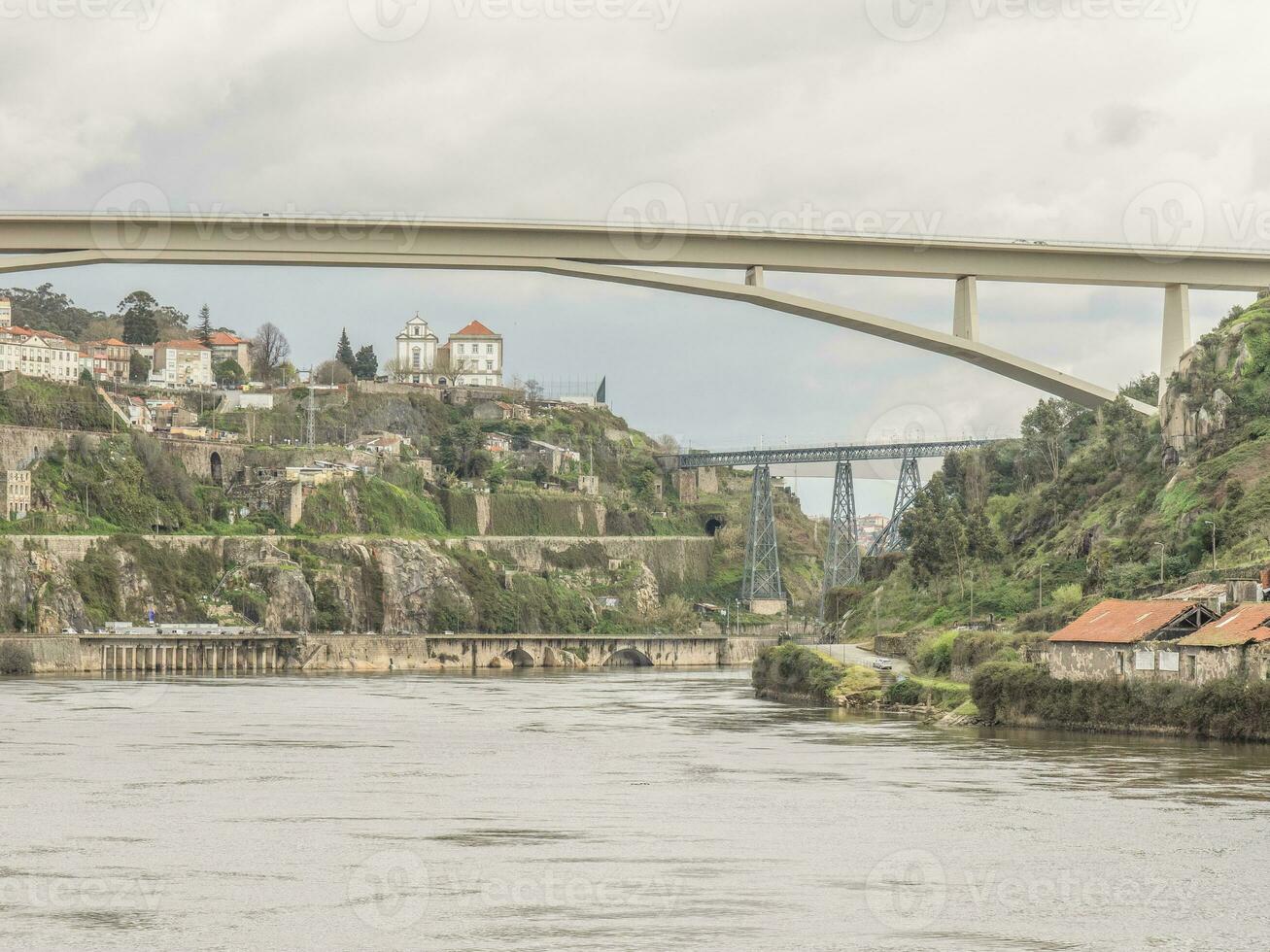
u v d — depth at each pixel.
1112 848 62.88
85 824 69.06
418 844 64.19
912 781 80.62
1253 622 97.00
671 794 77.62
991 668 111.88
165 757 93.75
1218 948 49.81
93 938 50.31
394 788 80.12
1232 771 81.75
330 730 114.06
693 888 56.59
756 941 49.91
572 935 50.56
